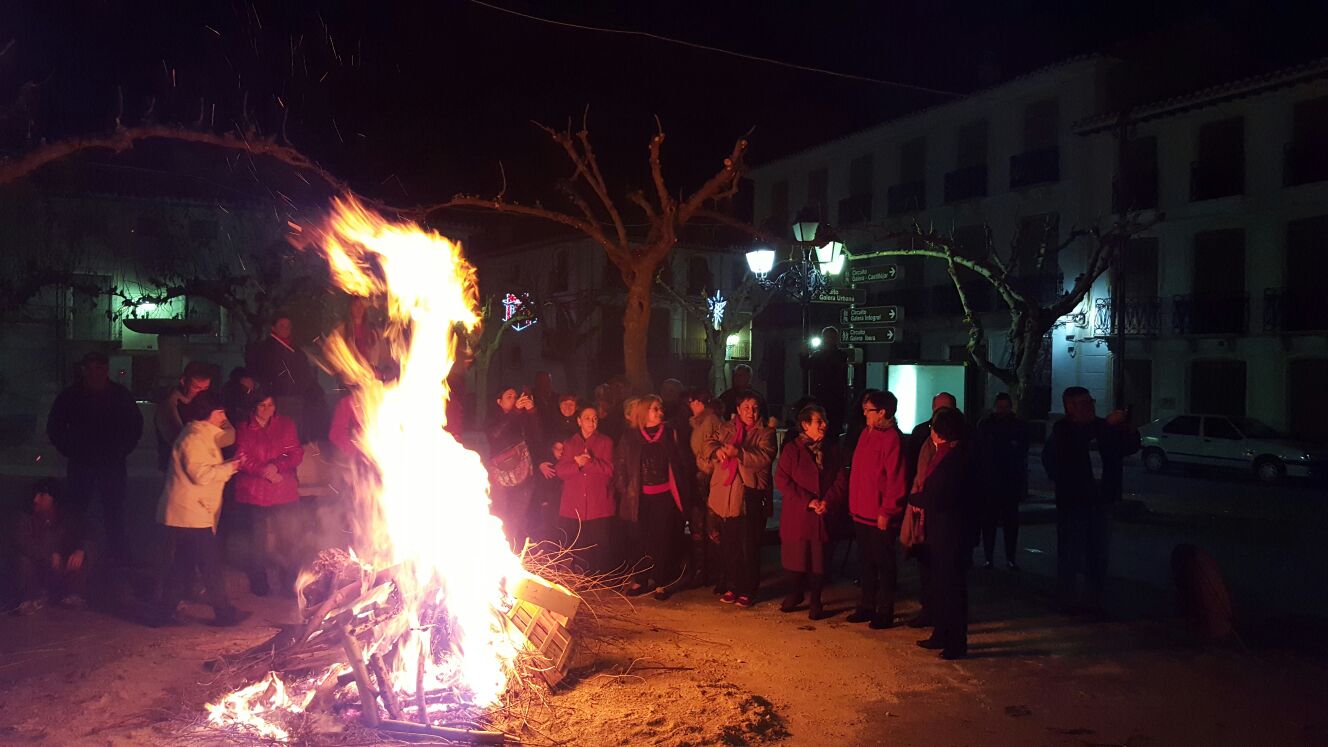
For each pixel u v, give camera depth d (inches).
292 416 327.9
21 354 1213.1
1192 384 1075.3
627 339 384.2
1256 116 1011.3
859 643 265.0
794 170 1555.1
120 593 284.4
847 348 506.9
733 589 312.2
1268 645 273.3
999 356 1216.2
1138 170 1111.6
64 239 1088.8
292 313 974.4
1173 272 1085.1
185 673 210.8
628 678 221.9
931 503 257.0
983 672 241.0
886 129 1373.0
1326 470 818.2
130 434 312.7
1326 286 957.2
